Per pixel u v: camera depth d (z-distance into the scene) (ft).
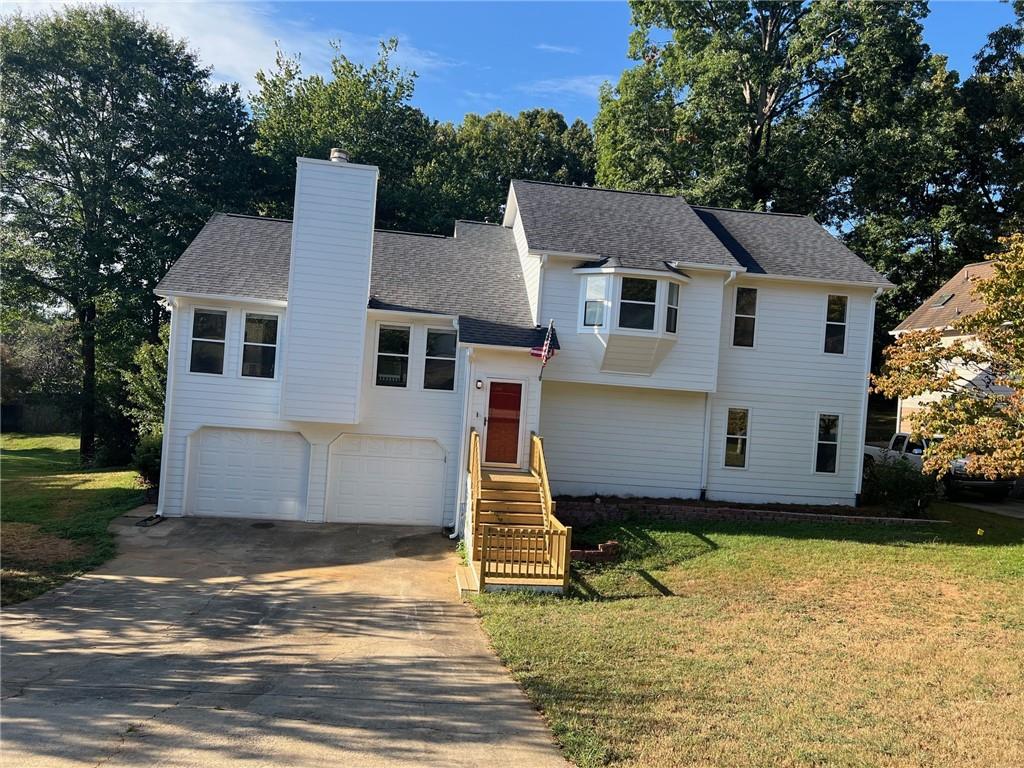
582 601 36.65
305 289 54.60
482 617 34.04
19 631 29.89
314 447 56.85
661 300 55.06
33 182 99.30
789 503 60.85
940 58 104.32
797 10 104.63
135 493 64.85
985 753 19.75
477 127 171.22
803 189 101.14
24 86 95.91
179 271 56.85
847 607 35.47
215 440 56.85
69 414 108.99
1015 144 111.75
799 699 23.53
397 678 24.98
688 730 20.83
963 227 106.42
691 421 60.39
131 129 99.30
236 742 18.93
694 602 36.24
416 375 57.77
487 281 62.95
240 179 107.24
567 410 59.36
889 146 94.94
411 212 119.55
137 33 101.91
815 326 60.95
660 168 100.73
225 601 36.14
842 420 61.21
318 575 42.29
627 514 53.98
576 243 56.13
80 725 19.70
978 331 42.01
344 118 121.70
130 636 29.84
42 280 100.68
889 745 20.10
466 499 51.75
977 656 28.35
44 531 49.26
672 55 107.86
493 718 21.50
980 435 38.96
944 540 49.65
